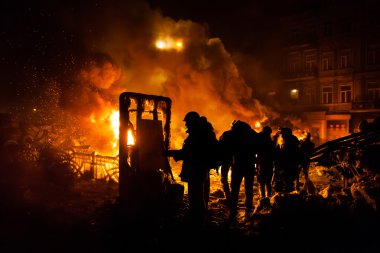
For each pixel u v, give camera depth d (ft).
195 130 18.24
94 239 17.84
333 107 110.63
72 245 17.07
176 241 17.37
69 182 30.71
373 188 19.48
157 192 22.59
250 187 21.57
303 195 21.21
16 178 31.76
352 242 16.81
